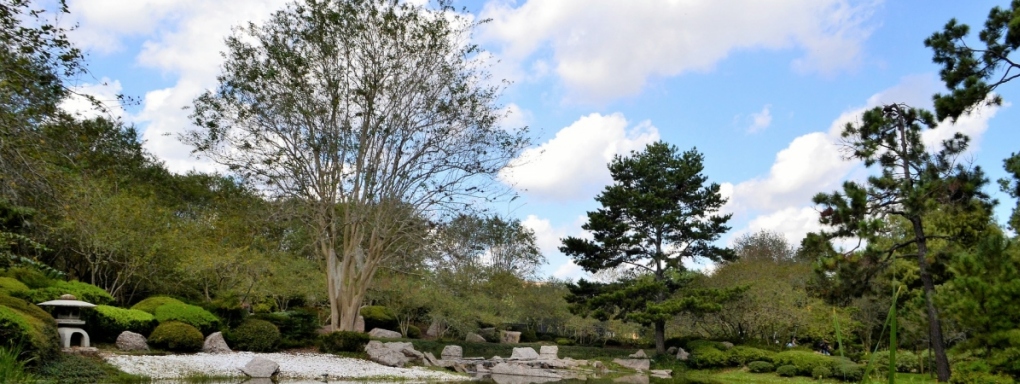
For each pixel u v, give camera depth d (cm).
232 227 2947
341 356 2309
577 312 3422
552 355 3148
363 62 2420
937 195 1952
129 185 2841
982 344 1378
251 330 2200
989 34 1611
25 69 1027
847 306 2938
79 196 1962
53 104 1135
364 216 2467
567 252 3478
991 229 1912
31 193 1210
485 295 3850
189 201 3594
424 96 2480
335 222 2559
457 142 2517
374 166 2489
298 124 2414
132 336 1817
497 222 3075
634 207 3338
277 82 2344
